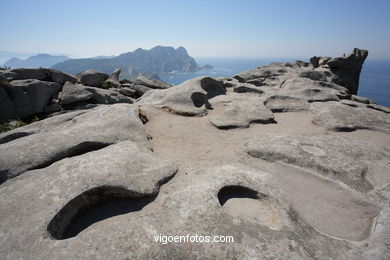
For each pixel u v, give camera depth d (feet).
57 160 21.85
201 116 38.11
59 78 62.49
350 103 44.06
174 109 39.24
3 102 46.85
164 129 32.76
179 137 30.27
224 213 14.83
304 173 21.79
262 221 15.48
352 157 23.76
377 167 22.71
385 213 16.15
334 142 26.55
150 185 18.07
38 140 23.66
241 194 18.06
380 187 19.93
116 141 24.54
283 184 20.56
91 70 75.05
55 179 17.47
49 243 13.03
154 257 12.33
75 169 18.37
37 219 14.35
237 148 27.14
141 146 24.09
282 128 34.01
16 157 21.16
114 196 17.62
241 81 76.02
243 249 12.67
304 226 15.48
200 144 28.35
